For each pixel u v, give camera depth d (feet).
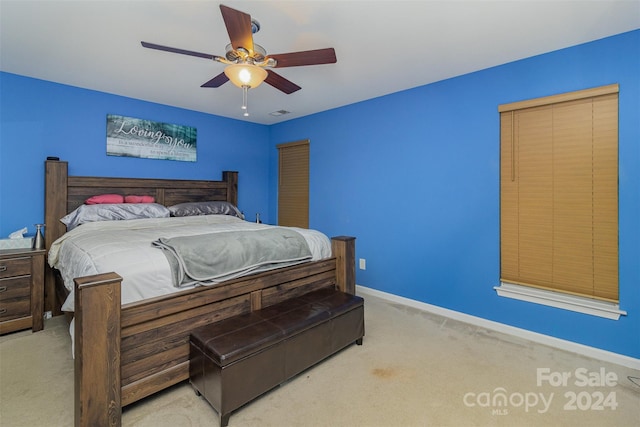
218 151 14.71
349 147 12.96
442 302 10.33
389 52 8.16
